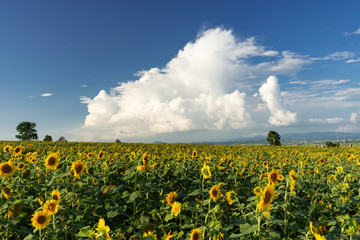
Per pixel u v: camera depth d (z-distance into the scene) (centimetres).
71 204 575
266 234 420
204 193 611
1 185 514
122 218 603
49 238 414
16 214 418
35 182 574
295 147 3462
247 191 864
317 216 652
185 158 1080
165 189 678
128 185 707
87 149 1848
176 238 421
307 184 815
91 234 314
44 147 2044
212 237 396
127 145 2741
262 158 1627
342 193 604
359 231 409
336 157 1579
